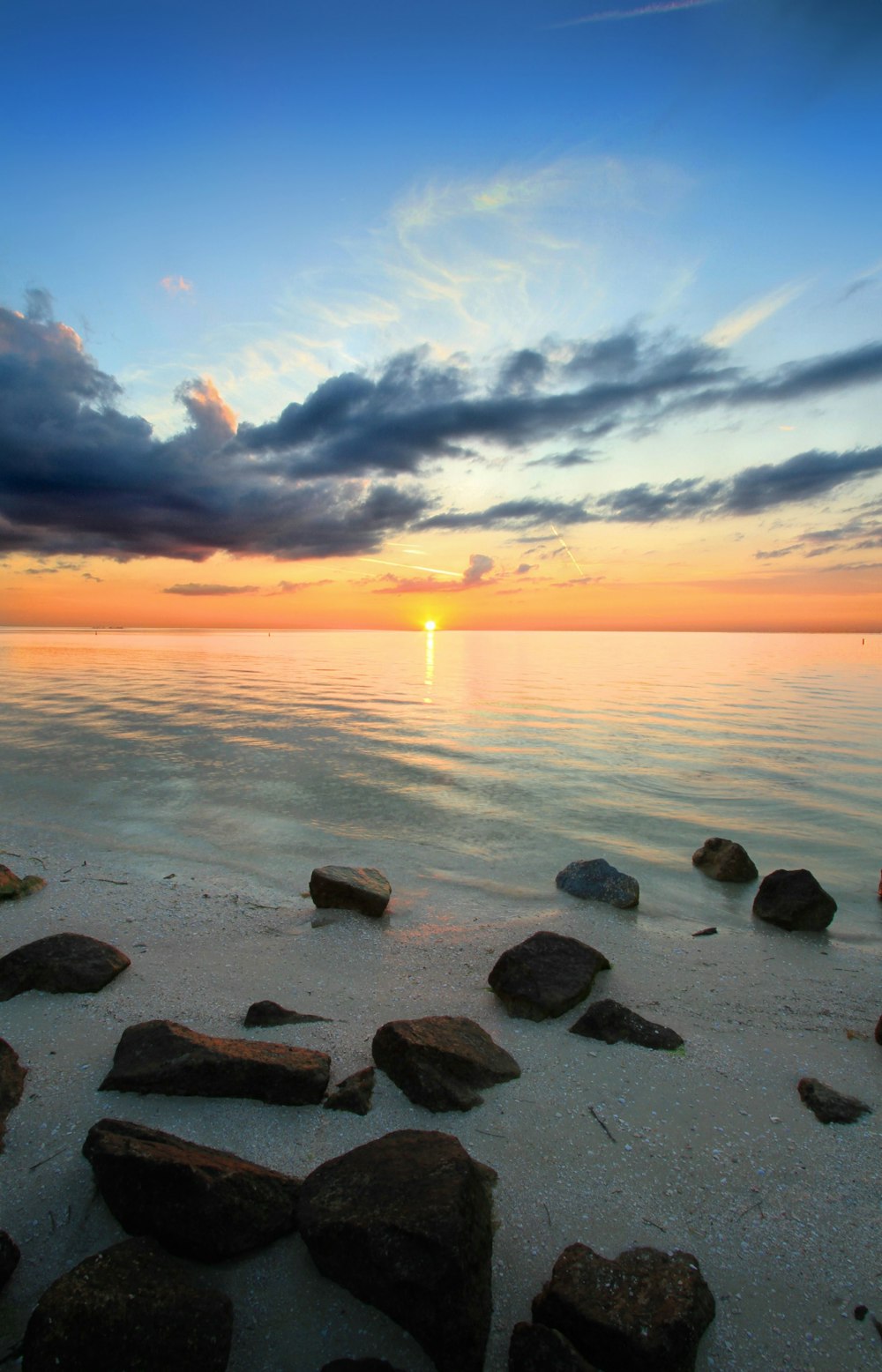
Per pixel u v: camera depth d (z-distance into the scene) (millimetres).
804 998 5742
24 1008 5152
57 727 20406
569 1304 2729
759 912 7785
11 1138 3711
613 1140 3871
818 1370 2637
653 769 15742
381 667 51281
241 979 5812
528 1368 2566
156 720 22344
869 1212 3373
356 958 6320
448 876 9023
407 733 20422
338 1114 4012
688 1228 3271
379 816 11797
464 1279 2713
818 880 9312
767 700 29797
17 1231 3146
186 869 8906
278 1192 3240
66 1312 2521
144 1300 2598
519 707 26984
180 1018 5109
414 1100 4141
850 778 15023
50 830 10484
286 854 9750
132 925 6938
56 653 63031
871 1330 2799
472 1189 3111
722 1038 5039
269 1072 4117
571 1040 4918
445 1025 4766
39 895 7746
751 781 14656
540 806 12586
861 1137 3908
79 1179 3436
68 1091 4145
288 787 13586
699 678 42625
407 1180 3113
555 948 5957
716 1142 3869
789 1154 3771
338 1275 2881
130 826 10836
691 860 9906
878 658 69812
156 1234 3018
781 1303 2908
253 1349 2674
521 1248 3168
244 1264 3014
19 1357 2623
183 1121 3900
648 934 7160
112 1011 5137
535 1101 4203
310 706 26781
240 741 18703
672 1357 2561
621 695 32000
